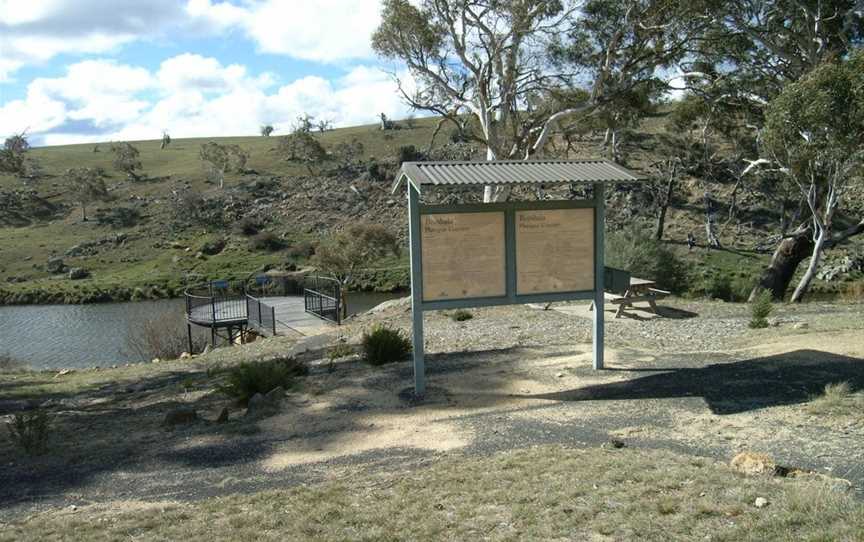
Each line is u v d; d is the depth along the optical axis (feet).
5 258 200.85
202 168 275.18
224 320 79.05
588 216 30.99
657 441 21.75
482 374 33.01
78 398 42.83
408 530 15.93
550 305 57.72
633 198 173.88
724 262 135.95
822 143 60.85
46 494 21.06
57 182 274.57
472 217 29.43
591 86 79.25
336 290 75.97
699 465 18.84
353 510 17.46
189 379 43.16
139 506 19.44
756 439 21.12
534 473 19.07
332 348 47.57
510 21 74.54
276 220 214.28
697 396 26.58
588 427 23.79
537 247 30.32
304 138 252.62
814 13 78.48
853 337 35.09
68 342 105.40
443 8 75.92
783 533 14.01
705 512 15.53
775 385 27.12
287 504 18.31
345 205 218.18
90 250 204.64
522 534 15.25
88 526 17.81
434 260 29.27
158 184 259.39
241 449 24.21
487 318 54.75
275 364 34.86
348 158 259.19
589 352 36.55
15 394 45.55
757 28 80.48
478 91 77.46
